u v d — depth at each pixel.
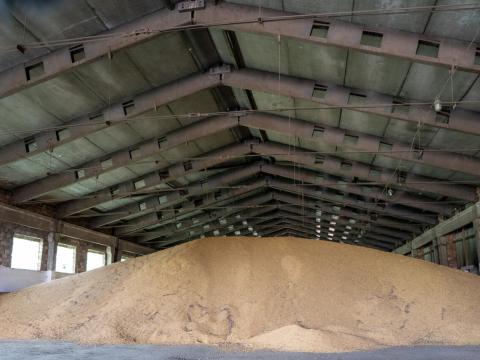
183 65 15.02
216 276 12.68
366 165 21.69
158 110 17.25
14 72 12.63
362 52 11.41
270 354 7.97
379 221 31.33
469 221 21.28
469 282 13.19
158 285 12.53
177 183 27.03
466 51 10.84
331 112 17.08
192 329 10.48
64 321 11.91
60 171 20.28
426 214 27.69
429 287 12.27
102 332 10.62
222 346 9.12
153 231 35.97
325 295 11.63
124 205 28.27
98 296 12.98
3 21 11.13
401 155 17.70
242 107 19.23
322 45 11.59
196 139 19.39
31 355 7.94
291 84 14.97
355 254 14.09
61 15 11.40
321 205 32.28
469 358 7.25
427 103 13.59
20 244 22.31
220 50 14.80
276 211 38.75
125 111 15.87
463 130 13.97
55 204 25.00
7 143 16.73
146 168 22.89
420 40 11.05
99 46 12.21
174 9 11.95
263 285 12.08
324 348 8.62
